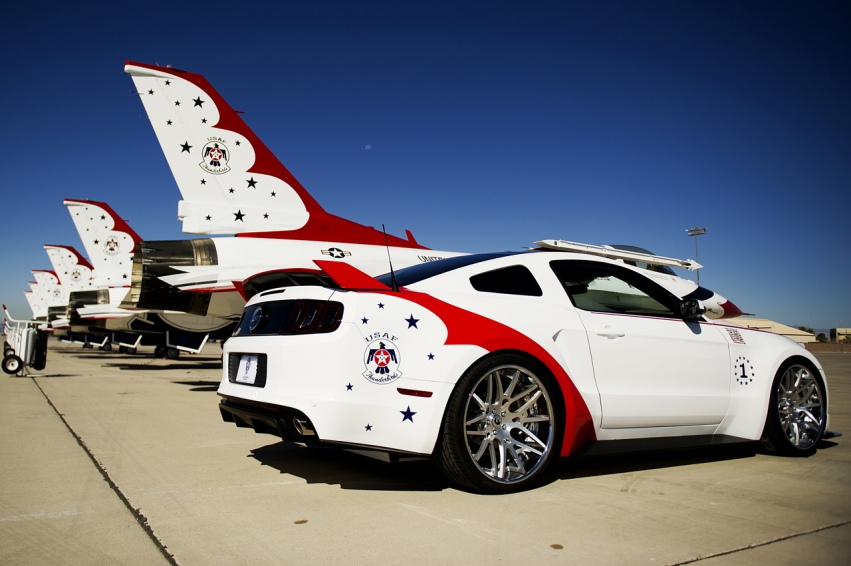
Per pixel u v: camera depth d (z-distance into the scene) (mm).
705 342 3557
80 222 24109
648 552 2020
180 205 9188
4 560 1936
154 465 3408
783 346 3863
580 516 2424
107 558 1954
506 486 2762
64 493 2785
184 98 9336
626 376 3201
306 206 10172
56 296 49312
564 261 3463
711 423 3516
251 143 9766
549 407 2908
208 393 8250
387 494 2762
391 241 10898
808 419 3924
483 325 2828
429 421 2605
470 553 2000
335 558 1952
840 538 2184
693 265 6398
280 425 2631
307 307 2787
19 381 10086
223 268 9016
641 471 3303
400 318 2711
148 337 27734
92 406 6453
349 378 2578
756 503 2650
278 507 2547
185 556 1971
